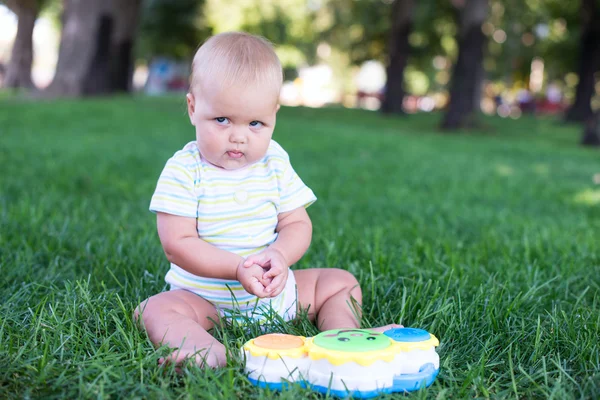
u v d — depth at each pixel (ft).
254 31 108.17
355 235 12.44
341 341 5.84
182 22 98.22
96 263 9.77
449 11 81.61
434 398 5.65
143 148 28.94
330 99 179.93
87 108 46.68
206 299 7.24
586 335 6.93
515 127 62.80
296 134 40.42
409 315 7.74
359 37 97.25
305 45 127.03
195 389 5.48
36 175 19.70
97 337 6.72
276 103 7.12
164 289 8.35
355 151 33.24
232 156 7.18
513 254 11.26
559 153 38.83
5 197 15.48
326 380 5.63
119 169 22.34
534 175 27.63
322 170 25.36
